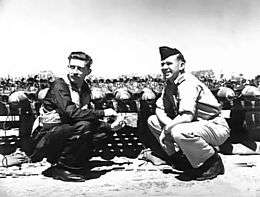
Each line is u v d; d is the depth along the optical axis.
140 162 4.55
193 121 4.00
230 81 5.14
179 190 3.47
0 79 4.94
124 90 4.98
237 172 4.01
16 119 4.88
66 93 3.87
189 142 3.73
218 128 3.94
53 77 5.03
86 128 3.79
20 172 4.10
